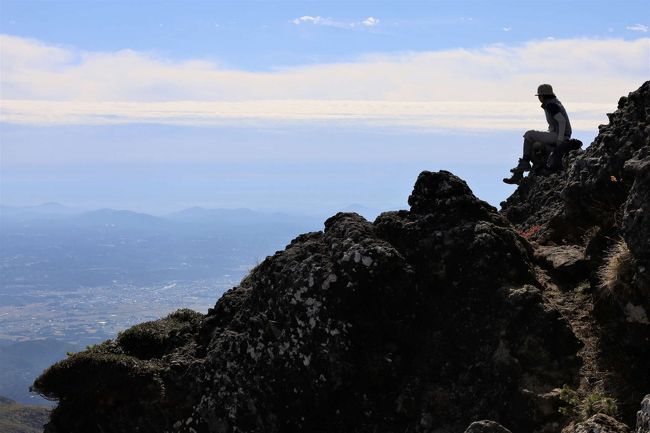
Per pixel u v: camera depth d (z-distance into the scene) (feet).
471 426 27.22
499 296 33.19
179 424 34.32
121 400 35.17
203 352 36.52
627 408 28.14
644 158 30.68
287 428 33.09
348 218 36.81
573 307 33.40
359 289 33.42
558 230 40.40
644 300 29.68
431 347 33.09
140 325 39.04
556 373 30.50
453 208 36.09
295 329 33.78
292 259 35.60
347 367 32.78
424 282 34.42
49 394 35.70
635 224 29.19
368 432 32.19
